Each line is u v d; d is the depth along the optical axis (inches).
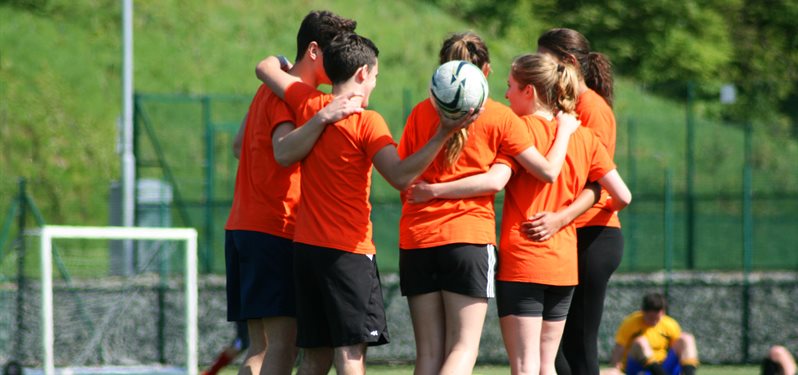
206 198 2164.1
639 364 1128.8
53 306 1515.7
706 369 1608.0
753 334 1656.0
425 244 701.3
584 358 770.8
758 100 4392.2
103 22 3157.0
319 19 747.4
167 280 1654.8
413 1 4037.9
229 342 1574.8
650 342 1163.3
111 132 2719.0
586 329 772.6
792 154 2982.3
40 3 3120.1
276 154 710.5
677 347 1168.8
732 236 2568.9
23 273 1529.3
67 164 2551.7
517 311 719.7
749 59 4744.1
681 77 4505.4
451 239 694.5
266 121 744.3
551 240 724.0
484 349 1583.4
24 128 2578.7
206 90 3019.2
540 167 703.7
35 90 2728.8
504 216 738.8
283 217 747.4
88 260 2001.7
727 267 2549.2
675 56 4530.0
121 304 1549.0
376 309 703.7
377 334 701.9
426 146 661.3
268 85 738.2
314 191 698.2
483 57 727.1
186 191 2471.7
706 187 2886.3
